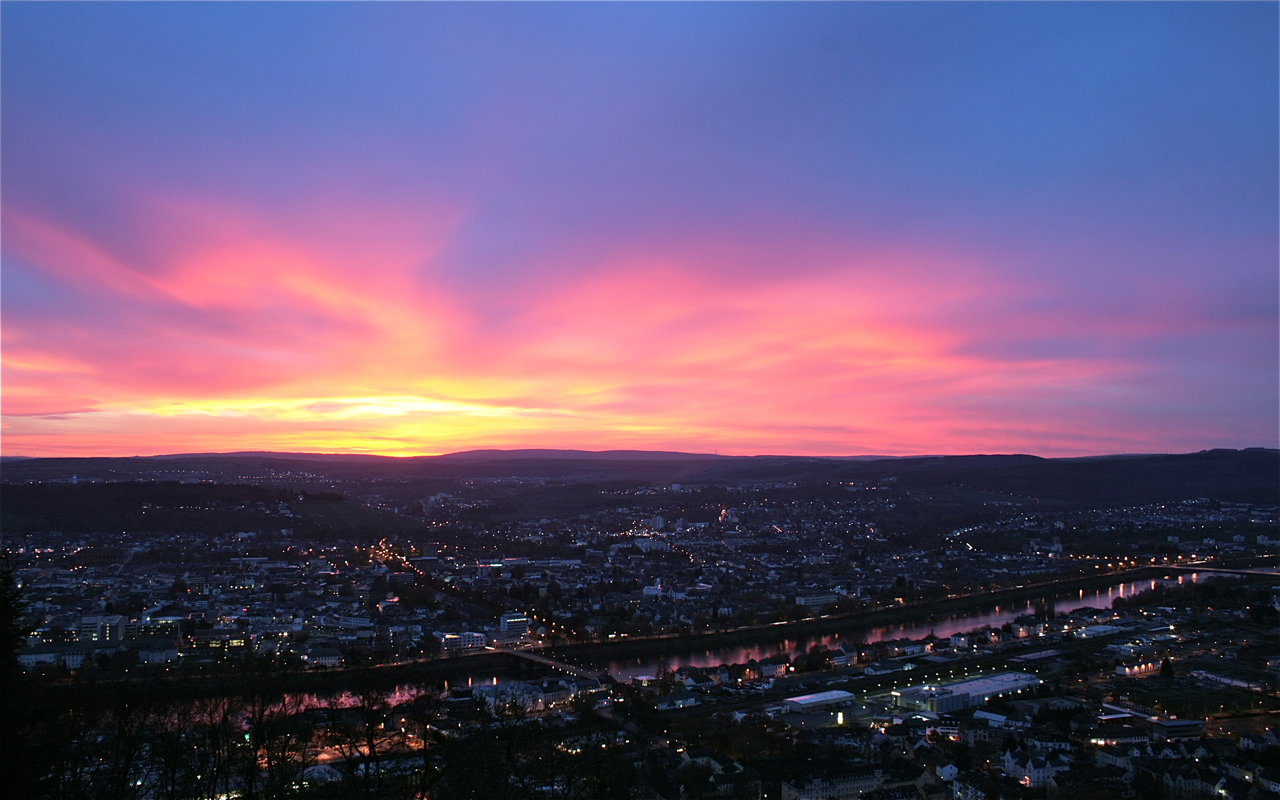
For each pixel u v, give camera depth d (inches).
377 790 6791.3
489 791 6973.4
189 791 6820.9
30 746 5777.6
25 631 5900.6
